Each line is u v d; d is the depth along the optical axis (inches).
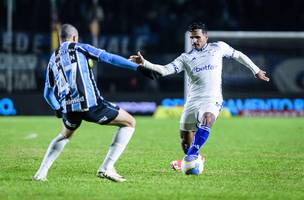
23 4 3887.8
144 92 3152.1
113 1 3978.8
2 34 3631.9
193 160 1131.3
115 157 1072.2
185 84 3011.8
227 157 1502.2
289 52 3100.4
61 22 3878.0
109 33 3966.5
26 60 3420.3
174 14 3986.2
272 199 934.4
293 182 1103.6
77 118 1045.2
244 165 1346.0
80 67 1024.2
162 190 998.4
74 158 1449.3
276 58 3102.9
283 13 3924.7
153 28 3971.5
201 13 3966.5
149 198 928.3
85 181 1083.3
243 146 1777.8
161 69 1103.6
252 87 3078.2
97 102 1034.7
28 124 2541.8
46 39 3686.0
